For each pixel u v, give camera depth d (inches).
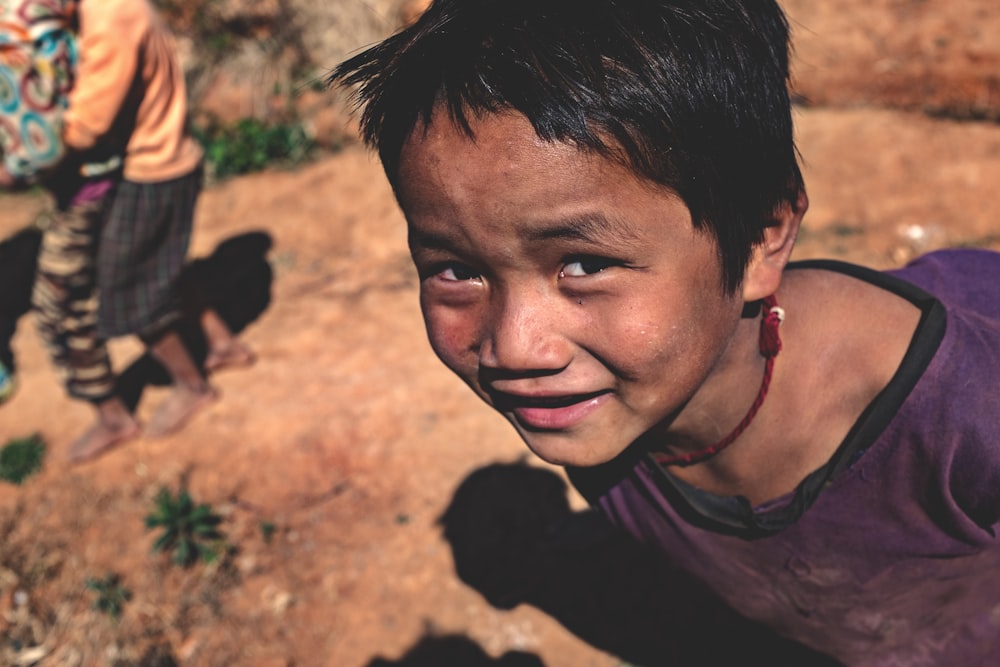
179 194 135.4
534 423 40.4
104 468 153.3
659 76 33.6
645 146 33.3
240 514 140.6
